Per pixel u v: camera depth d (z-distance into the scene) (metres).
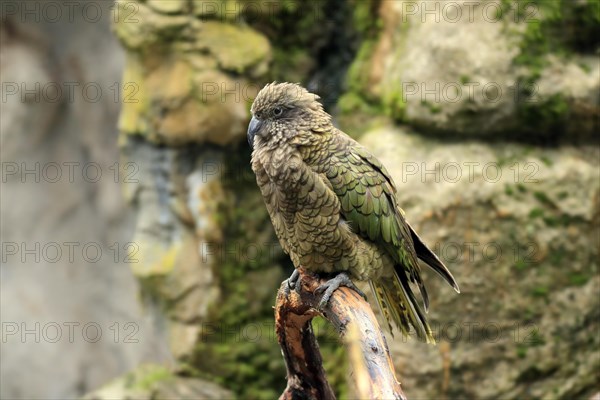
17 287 18.25
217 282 12.89
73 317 18.06
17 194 18.00
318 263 8.44
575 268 11.71
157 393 13.05
